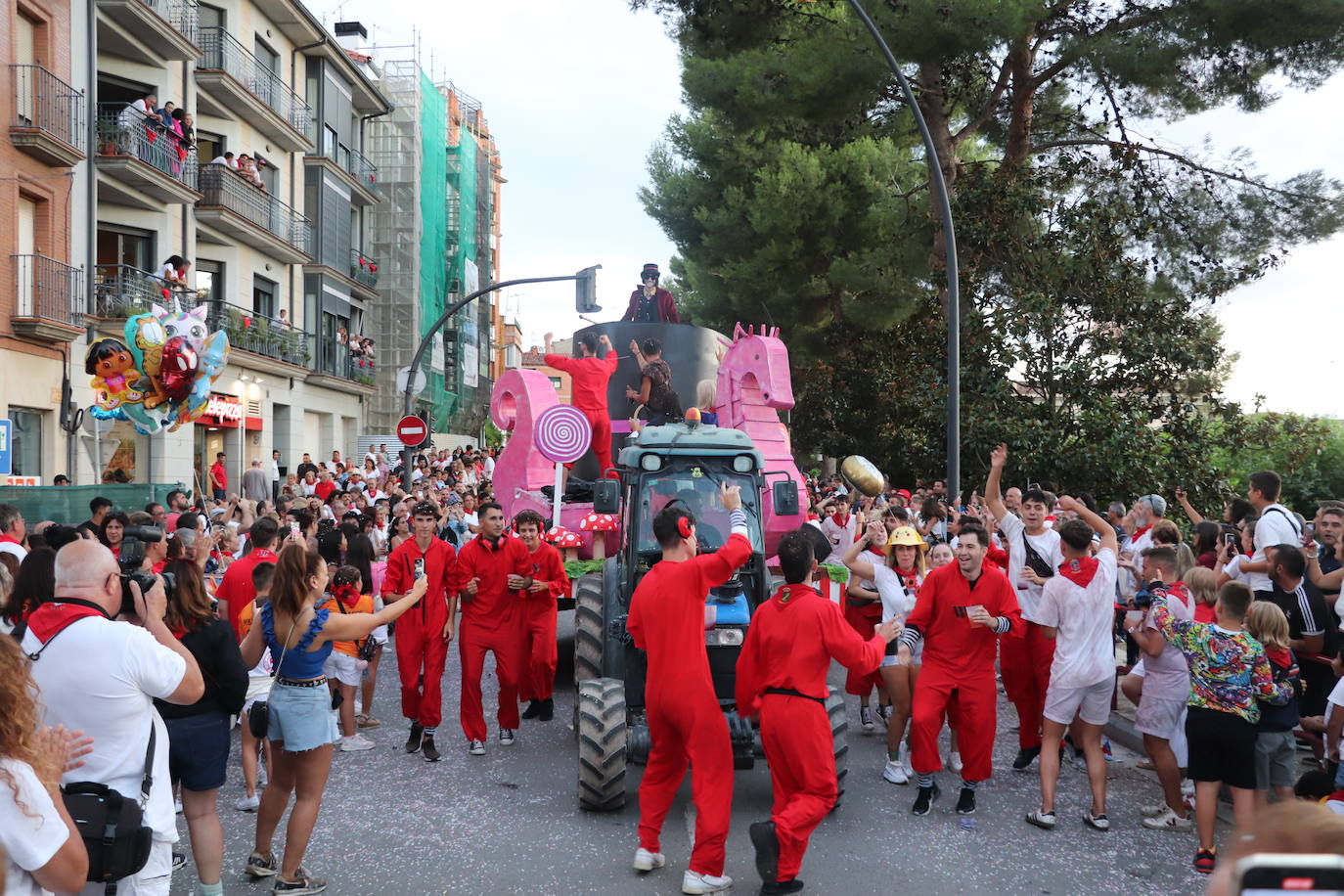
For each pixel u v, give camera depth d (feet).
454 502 54.80
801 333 82.02
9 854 8.25
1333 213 59.52
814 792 16.85
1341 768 14.28
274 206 102.22
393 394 158.61
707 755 16.99
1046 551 24.75
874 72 61.21
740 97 67.05
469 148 201.67
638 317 42.63
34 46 64.64
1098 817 20.26
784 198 74.54
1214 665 17.54
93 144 69.41
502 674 25.52
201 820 15.29
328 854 18.49
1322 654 22.30
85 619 12.13
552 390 36.60
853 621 27.27
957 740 21.25
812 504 59.67
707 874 16.69
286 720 16.40
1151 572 23.04
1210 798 17.84
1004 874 17.88
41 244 64.85
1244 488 65.62
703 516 22.98
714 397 37.17
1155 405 58.75
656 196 90.99
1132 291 59.16
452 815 20.63
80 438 68.39
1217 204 63.57
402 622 25.44
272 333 98.73
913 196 77.46
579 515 32.89
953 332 42.16
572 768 24.06
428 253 164.86
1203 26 56.29
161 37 77.71
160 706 14.88
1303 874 4.40
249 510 37.37
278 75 107.34
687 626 17.30
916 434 68.23
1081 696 20.33
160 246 81.56
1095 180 64.49
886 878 17.58
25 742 8.46
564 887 17.03
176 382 39.93
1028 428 55.83
